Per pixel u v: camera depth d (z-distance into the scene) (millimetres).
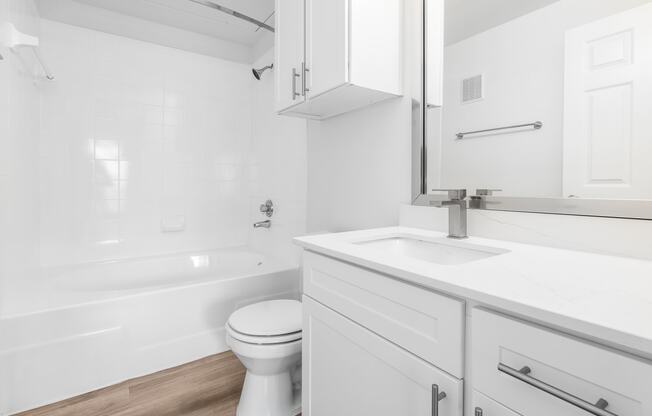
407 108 1372
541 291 530
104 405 1396
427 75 1300
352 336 837
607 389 409
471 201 1135
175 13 2371
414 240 1182
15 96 1581
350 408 850
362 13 1231
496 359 524
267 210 2543
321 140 1929
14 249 1579
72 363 1453
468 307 575
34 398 1371
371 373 778
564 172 903
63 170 2172
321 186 1938
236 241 2906
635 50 770
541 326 478
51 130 2123
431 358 631
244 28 2590
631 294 517
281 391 1325
